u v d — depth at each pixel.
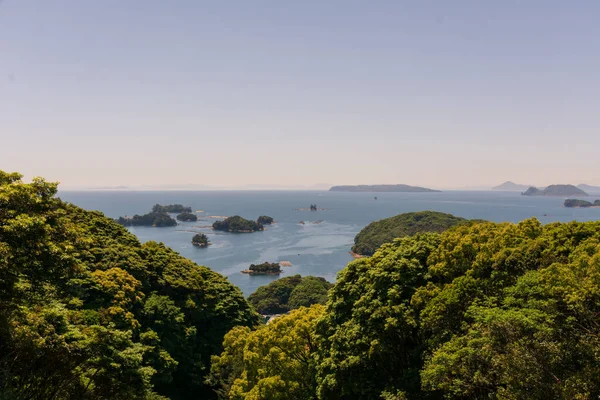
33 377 17.19
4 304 16.16
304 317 29.06
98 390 19.86
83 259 35.47
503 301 18.36
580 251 19.75
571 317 15.03
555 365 14.33
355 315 23.48
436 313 19.52
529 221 25.64
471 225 27.88
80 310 26.41
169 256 48.44
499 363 14.67
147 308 34.50
